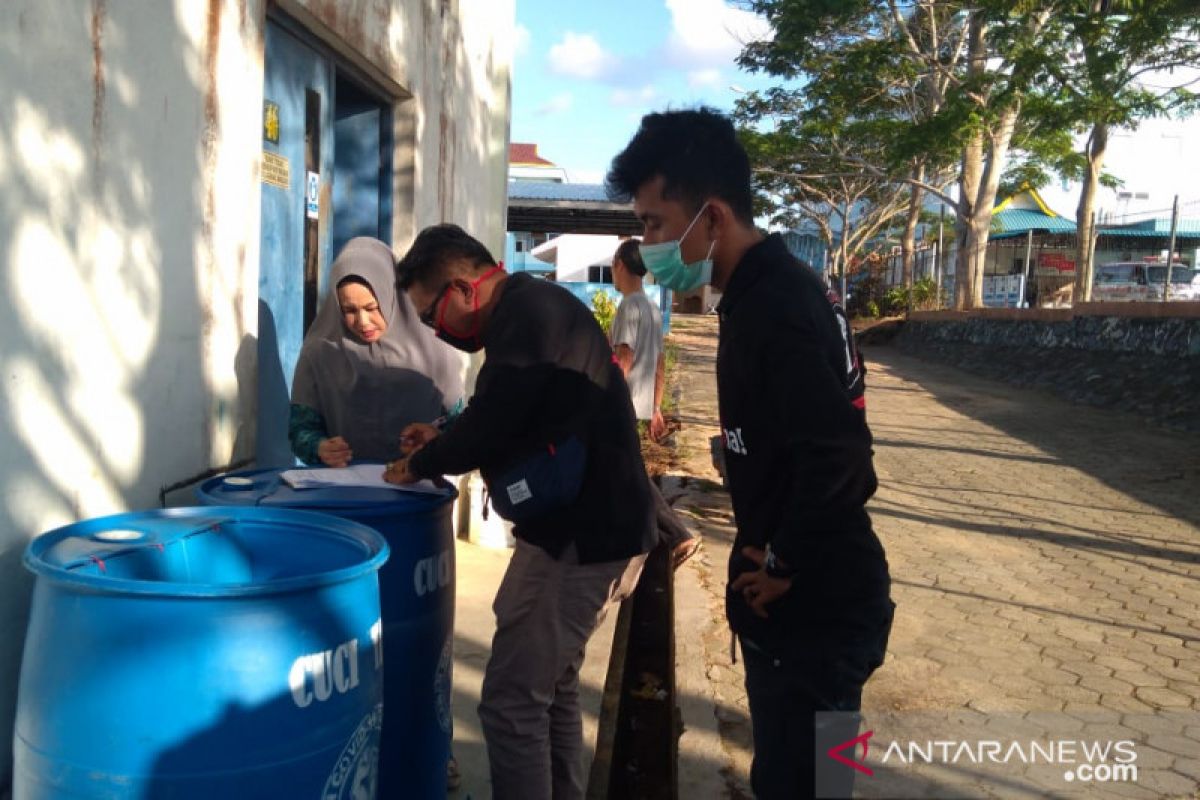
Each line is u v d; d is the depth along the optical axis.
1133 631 4.88
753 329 1.89
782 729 1.96
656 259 2.05
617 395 2.44
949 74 19.69
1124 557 6.23
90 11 2.26
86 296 2.28
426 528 2.46
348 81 4.38
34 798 1.77
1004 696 3.96
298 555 2.21
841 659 1.93
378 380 3.03
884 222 37.66
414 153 4.84
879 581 1.94
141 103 2.48
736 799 3.10
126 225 2.43
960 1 18.77
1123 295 19.19
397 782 2.52
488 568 5.14
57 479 2.20
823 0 19.00
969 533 6.73
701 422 11.46
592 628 2.50
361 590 1.94
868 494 1.90
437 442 2.36
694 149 2.00
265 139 3.41
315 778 1.83
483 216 6.77
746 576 1.98
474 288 2.41
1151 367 13.07
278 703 1.76
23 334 2.08
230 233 2.99
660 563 5.57
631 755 3.54
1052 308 16.92
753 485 1.97
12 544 2.07
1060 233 24.58
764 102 27.11
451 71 5.58
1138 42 14.81
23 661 1.82
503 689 2.44
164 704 1.69
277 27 3.47
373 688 1.98
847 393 1.97
